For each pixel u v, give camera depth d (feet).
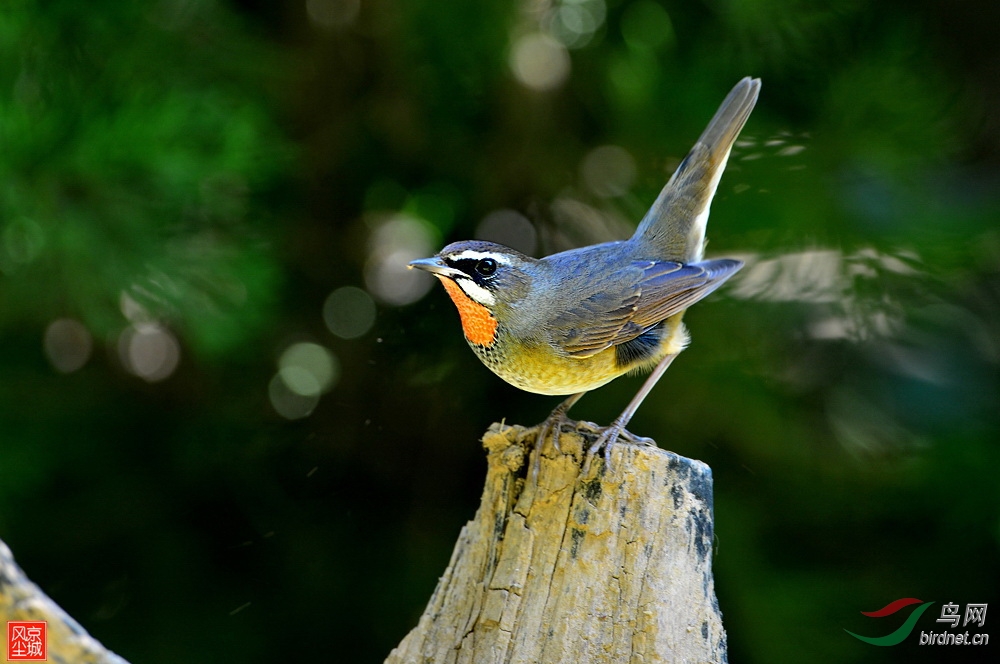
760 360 38.96
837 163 39.37
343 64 42.75
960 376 39.99
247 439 40.96
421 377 41.60
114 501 39.47
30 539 38.73
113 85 35.86
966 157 44.62
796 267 39.06
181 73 37.50
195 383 42.16
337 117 42.78
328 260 43.34
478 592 23.13
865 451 38.70
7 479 36.70
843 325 38.60
